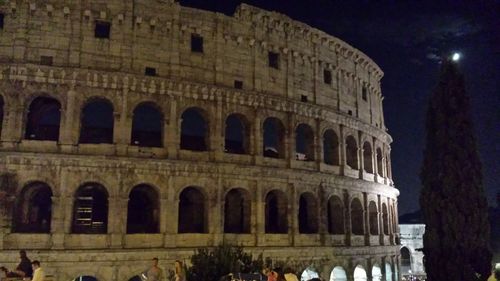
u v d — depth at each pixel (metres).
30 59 51.84
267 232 62.44
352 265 68.81
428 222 42.62
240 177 58.88
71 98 51.97
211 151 57.78
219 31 61.06
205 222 56.25
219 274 38.38
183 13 59.09
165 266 52.09
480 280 39.12
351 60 78.19
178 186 54.84
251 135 61.47
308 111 67.38
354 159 76.12
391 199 87.88
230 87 60.19
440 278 40.66
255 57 63.50
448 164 41.75
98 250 49.41
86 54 53.66
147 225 58.81
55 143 51.12
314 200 66.44
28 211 56.44
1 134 49.91
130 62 55.16
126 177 52.56
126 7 56.03
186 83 56.88
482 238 40.22
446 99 43.47
